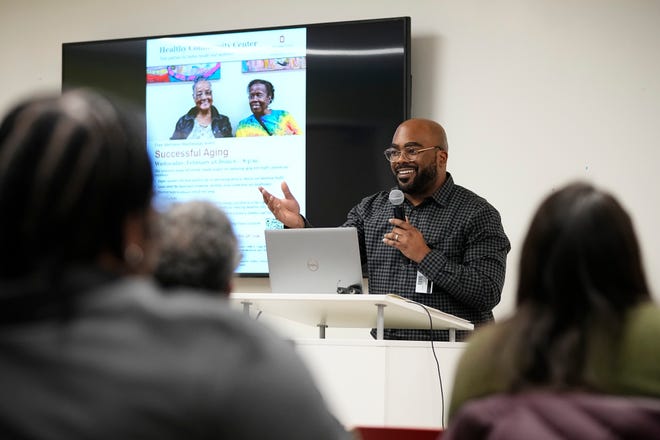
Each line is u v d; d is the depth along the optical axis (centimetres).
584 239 108
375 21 441
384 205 361
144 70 473
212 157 458
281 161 449
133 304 73
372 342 259
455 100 436
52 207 74
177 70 468
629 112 416
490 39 436
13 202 74
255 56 457
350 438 90
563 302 107
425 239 347
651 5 420
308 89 448
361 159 437
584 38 425
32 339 71
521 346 105
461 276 319
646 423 91
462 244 344
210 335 73
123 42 478
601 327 104
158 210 83
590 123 419
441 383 258
